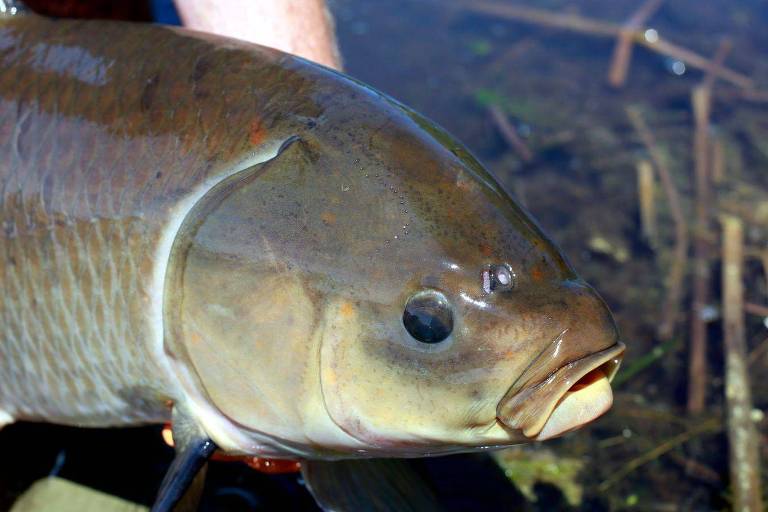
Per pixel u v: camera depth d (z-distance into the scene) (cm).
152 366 66
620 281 112
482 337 61
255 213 63
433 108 151
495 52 171
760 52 171
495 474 85
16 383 72
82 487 81
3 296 70
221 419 66
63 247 67
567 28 177
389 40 174
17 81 70
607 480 89
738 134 144
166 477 66
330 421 63
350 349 62
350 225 62
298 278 62
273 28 77
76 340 68
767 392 96
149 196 65
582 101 154
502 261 61
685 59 164
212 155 64
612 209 125
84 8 85
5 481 81
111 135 67
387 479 74
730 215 124
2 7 76
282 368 63
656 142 141
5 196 69
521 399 60
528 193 129
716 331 104
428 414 62
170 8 99
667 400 96
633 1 192
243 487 82
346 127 63
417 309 61
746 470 87
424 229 62
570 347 60
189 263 64
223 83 66
